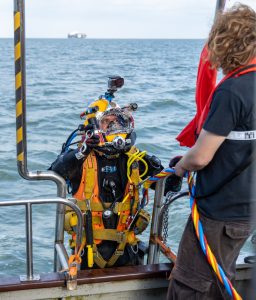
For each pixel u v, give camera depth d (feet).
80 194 10.52
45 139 41.81
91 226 10.43
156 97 63.62
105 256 10.71
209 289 8.99
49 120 49.57
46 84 85.61
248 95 8.13
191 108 56.03
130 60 174.40
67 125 47.70
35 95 69.72
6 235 23.18
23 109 9.32
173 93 68.44
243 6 8.24
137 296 10.27
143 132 42.70
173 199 10.85
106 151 10.39
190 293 9.07
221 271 8.65
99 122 10.39
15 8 8.87
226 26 8.13
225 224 8.64
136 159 10.64
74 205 10.11
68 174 10.39
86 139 10.31
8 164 33.99
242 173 8.45
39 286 9.67
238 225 8.64
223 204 8.59
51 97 67.46
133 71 115.65
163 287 10.34
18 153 9.64
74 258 10.02
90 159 10.47
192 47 372.17
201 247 8.85
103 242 10.70
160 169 10.94
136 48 351.46
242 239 8.87
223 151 8.41
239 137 8.28
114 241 10.72
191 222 9.03
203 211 8.75
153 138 40.47
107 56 214.28
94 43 559.38
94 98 66.49
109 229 10.60
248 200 8.54
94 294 10.01
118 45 451.12
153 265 10.44
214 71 9.69
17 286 9.57
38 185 30.09
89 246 10.43
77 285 9.86
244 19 8.09
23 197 28.14
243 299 10.58
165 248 10.78
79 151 10.28
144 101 59.52
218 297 9.07
